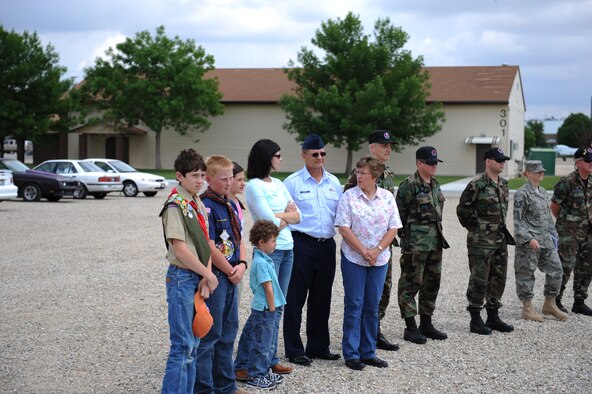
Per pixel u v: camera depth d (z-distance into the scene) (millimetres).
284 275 5809
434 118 41594
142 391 5324
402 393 5344
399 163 47625
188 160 4742
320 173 6309
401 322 7672
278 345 6766
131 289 9023
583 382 5641
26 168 24609
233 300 5223
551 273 7875
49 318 7469
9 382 5473
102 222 17000
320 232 6152
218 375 5273
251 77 52688
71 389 5348
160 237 14242
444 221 17938
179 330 4680
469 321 7719
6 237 14070
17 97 43031
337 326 7426
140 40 45531
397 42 42625
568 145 108875
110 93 45125
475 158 46125
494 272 7301
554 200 8234
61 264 10891
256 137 49656
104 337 6766
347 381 5637
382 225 6082
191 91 45406
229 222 5211
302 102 42156
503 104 45344
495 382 5625
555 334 7211
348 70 42500
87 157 51375
